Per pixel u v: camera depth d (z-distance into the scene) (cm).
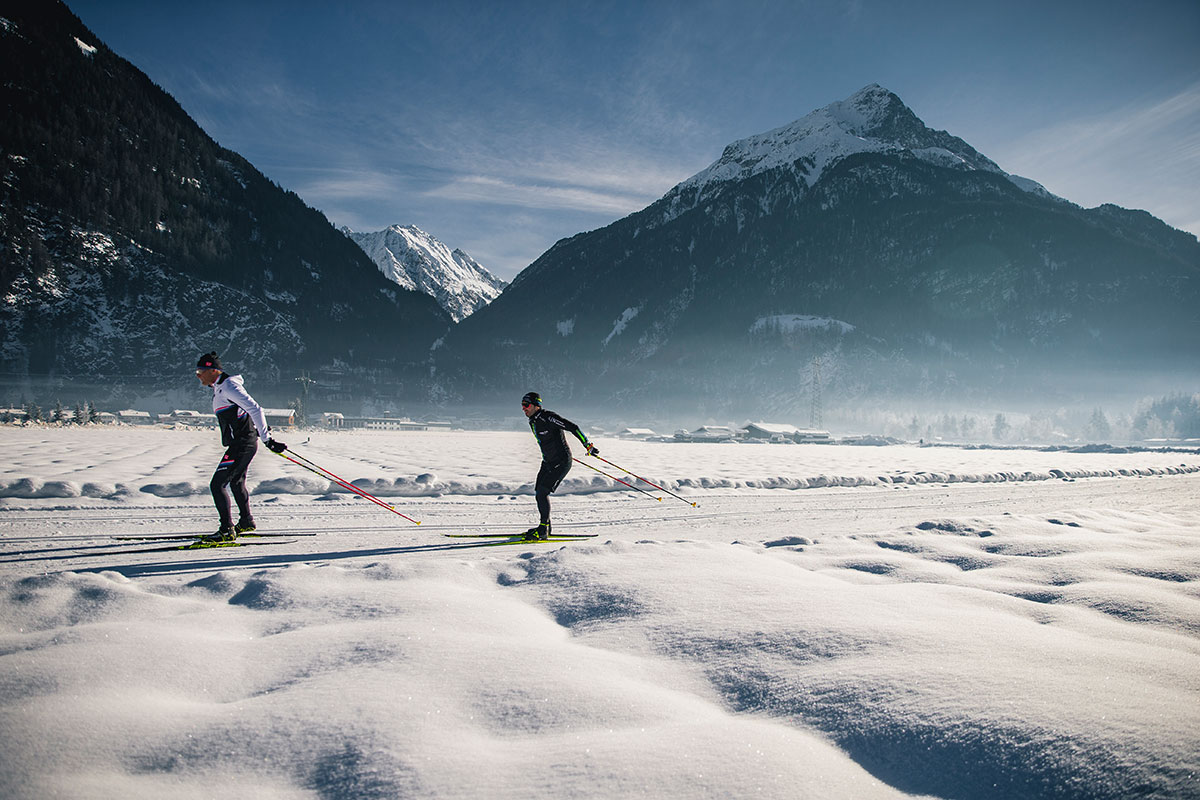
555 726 195
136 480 1193
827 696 217
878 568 434
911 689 213
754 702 223
